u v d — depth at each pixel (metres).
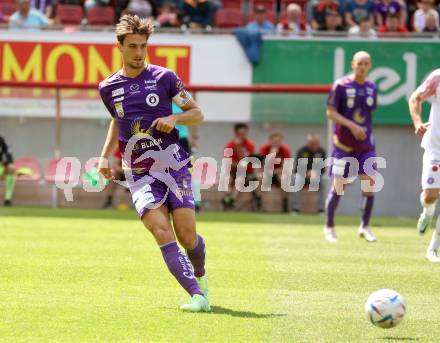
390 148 58.75
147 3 65.31
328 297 24.23
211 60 58.56
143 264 29.98
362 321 20.83
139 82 21.75
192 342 18.30
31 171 59.19
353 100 38.62
